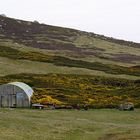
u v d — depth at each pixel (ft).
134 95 323.57
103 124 191.21
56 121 184.65
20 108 262.06
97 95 327.67
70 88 358.43
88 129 171.73
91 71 479.41
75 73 458.50
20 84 295.89
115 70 522.47
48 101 279.69
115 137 149.59
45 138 139.74
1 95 286.25
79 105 269.23
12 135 137.08
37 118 191.62
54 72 450.71
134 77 474.49
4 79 365.61
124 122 210.18
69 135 151.84
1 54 510.58
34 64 477.77
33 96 292.81
